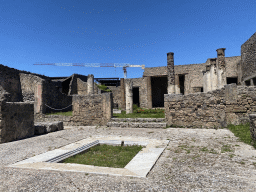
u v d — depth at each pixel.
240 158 4.65
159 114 14.09
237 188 3.09
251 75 18.72
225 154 5.06
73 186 3.39
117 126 11.54
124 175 3.82
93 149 6.70
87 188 3.30
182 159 4.86
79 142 7.29
